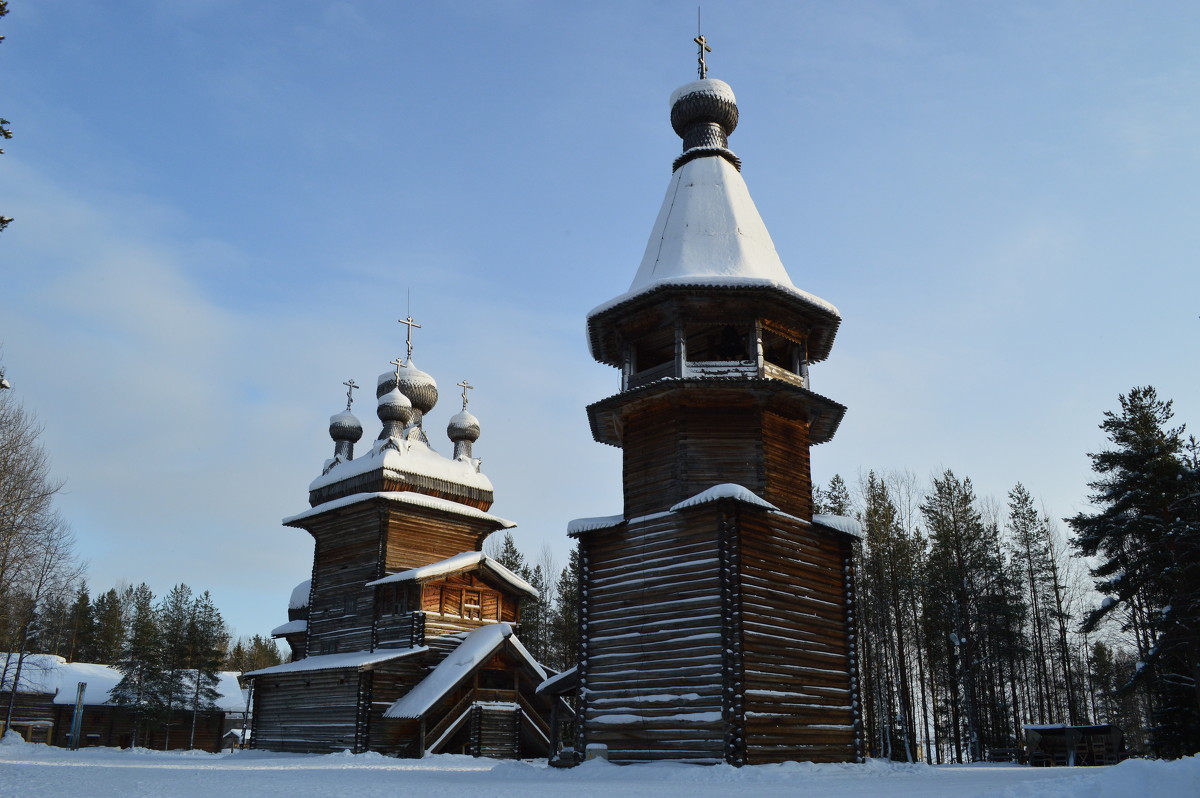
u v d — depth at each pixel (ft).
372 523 150.20
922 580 175.94
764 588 83.15
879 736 166.81
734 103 106.63
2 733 192.34
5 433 147.64
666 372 90.63
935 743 167.43
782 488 88.58
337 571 153.99
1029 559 193.47
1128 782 45.34
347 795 57.52
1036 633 192.44
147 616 249.34
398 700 133.39
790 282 96.63
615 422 95.45
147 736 215.92
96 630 310.24
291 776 81.97
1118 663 194.39
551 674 139.03
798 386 88.79
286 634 174.70
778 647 82.38
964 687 166.30
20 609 173.47
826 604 89.61
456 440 178.60
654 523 87.56
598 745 84.53
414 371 175.73
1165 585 108.47
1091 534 117.19
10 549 146.30
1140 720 205.26
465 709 130.72
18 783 66.08
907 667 181.68
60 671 223.51
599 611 89.20
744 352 97.25
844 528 91.71
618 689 85.05
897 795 51.98
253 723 152.25
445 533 156.56
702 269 92.84
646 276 96.22
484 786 66.28
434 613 141.69
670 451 88.48
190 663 222.28
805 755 81.30
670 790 59.98
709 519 83.66
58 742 211.00
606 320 95.04
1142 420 119.65
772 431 89.71
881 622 174.70
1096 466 120.26
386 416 163.12
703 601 81.56
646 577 86.43
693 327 95.04
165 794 58.08
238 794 58.49
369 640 143.84
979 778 72.28
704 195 99.35
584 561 91.86
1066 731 132.87
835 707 86.28
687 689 80.23
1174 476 113.39
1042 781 49.73
